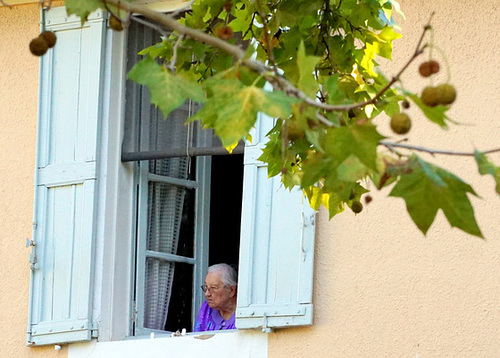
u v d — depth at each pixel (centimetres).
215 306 1462
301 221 1373
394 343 1320
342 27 1040
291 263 1370
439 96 704
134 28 1558
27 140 1585
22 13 1616
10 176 1585
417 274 1323
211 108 710
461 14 1355
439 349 1299
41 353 1513
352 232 1362
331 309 1355
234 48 754
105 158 1519
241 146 1447
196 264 1558
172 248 1551
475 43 1343
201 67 1012
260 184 1401
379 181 764
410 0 1383
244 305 1382
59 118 1542
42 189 1534
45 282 1511
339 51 1030
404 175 735
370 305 1338
